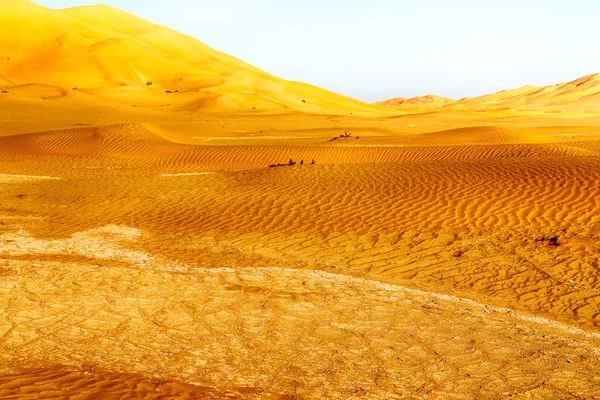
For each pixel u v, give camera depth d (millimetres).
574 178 14406
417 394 5391
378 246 11219
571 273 9414
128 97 106125
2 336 6734
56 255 10711
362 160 27734
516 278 9359
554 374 5922
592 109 157250
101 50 137250
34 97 87438
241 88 133500
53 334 6840
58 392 5031
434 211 13078
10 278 9039
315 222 12875
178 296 8375
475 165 16844
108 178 19047
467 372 5957
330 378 5742
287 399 5188
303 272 9773
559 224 11766
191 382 5523
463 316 7719
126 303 8023
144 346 6535
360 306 8062
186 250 11281
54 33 141500
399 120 81938
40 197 16375
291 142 39344
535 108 172750
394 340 6852
